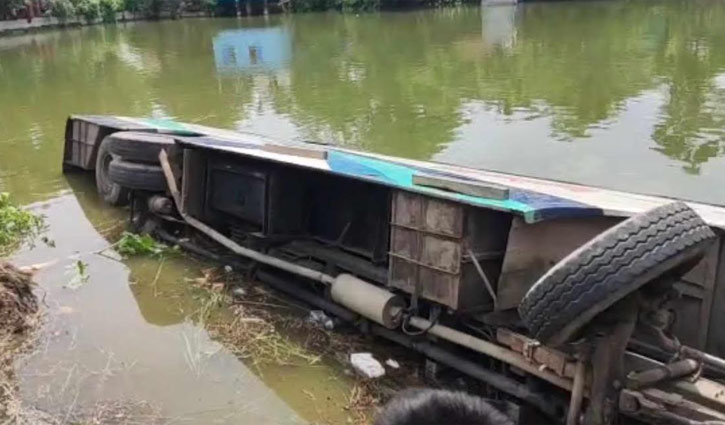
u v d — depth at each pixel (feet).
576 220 13.78
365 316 16.49
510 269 14.06
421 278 15.30
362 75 55.72
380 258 18.17
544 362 13.15
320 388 15.44
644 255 10.57
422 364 16.29
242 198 21.43
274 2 144.77
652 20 81.25
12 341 17.20
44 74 68.39
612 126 35.55
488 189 14.23
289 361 16.48
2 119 45.47
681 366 11.75
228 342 17.31
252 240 21.02
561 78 48.91
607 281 10.59
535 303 11.22
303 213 21.02
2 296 18.06
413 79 52.34
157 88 55.31
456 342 14.87
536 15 100.01
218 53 78.69
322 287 19.08
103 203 27.94
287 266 19.17
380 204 18.34
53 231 25.14
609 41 66.13
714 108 37.96
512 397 14.39
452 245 14.58
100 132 29.35
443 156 32.01
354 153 21.34
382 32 91.30
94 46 94.99
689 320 13.19
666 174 28.19
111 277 21.18
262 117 41.91
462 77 51.93
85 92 55.42
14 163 34.17
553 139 33.76
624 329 11.37
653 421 11.73
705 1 100.27
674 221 10.84
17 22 127.44
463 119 38.78
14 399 14.88
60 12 132.05
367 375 15.75
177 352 16.85
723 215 14.15
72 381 15.65
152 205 24.02
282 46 80.48
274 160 18.97
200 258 22.52
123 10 142.51
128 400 14.99
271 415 14.52
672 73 47.98
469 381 15.47
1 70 73.82
